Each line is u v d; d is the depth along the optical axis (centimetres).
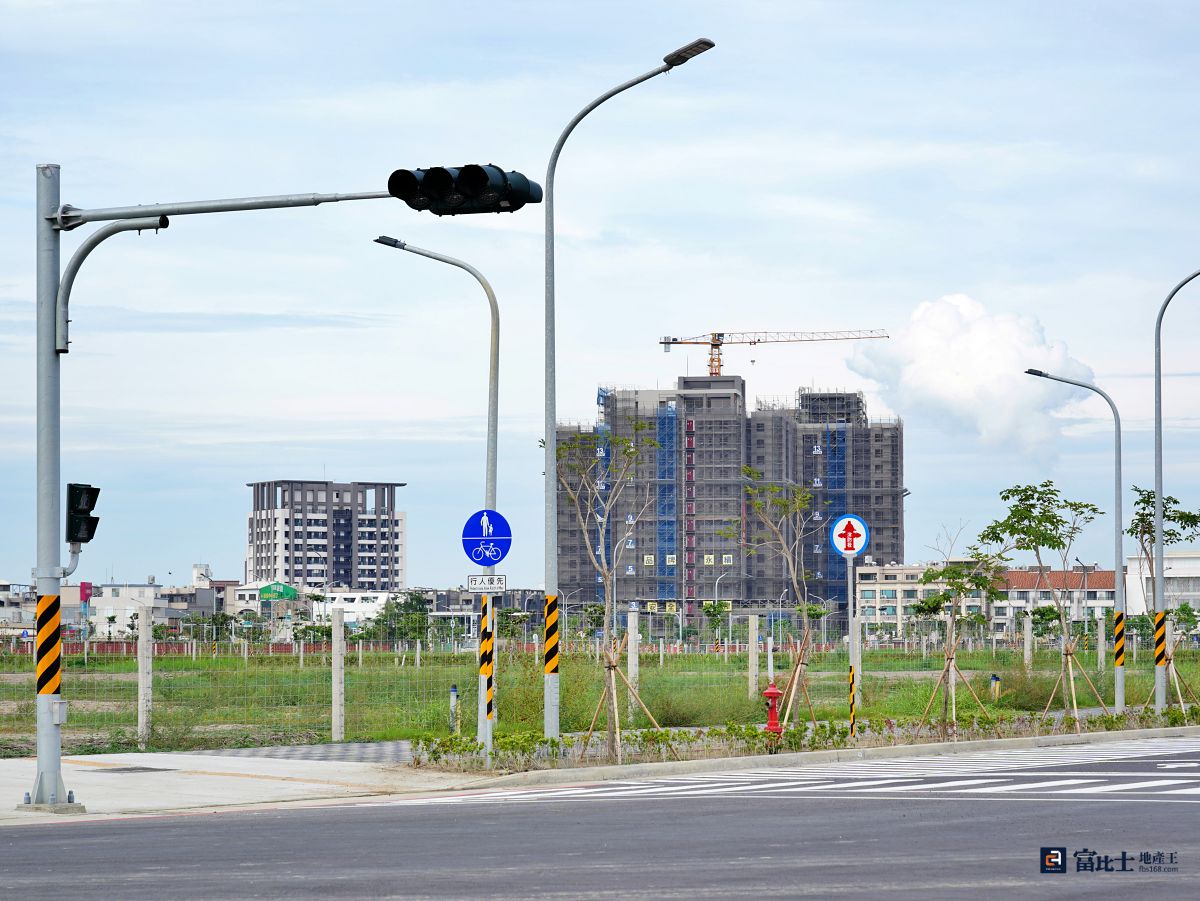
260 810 1959
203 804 2025
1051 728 3300
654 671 4681
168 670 5828
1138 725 3494
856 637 3931
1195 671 5162
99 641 7131
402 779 2323
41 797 1925
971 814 1805
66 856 1459
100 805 1997
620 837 1584
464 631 5778
